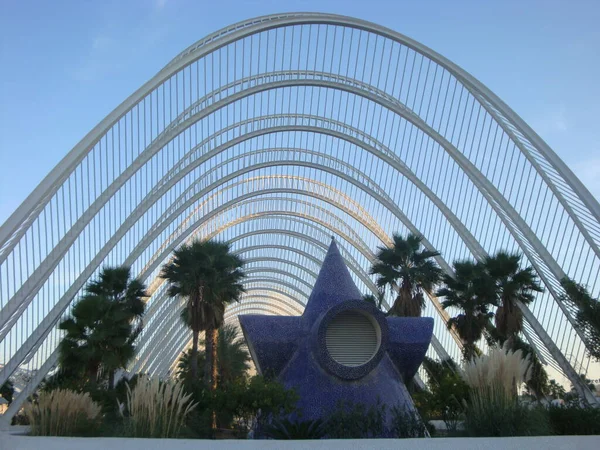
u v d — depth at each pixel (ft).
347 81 128.67
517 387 41.81
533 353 109.40
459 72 109.40
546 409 46.80
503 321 93.97
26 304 87.66
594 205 89.45
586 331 98.02
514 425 38.86
